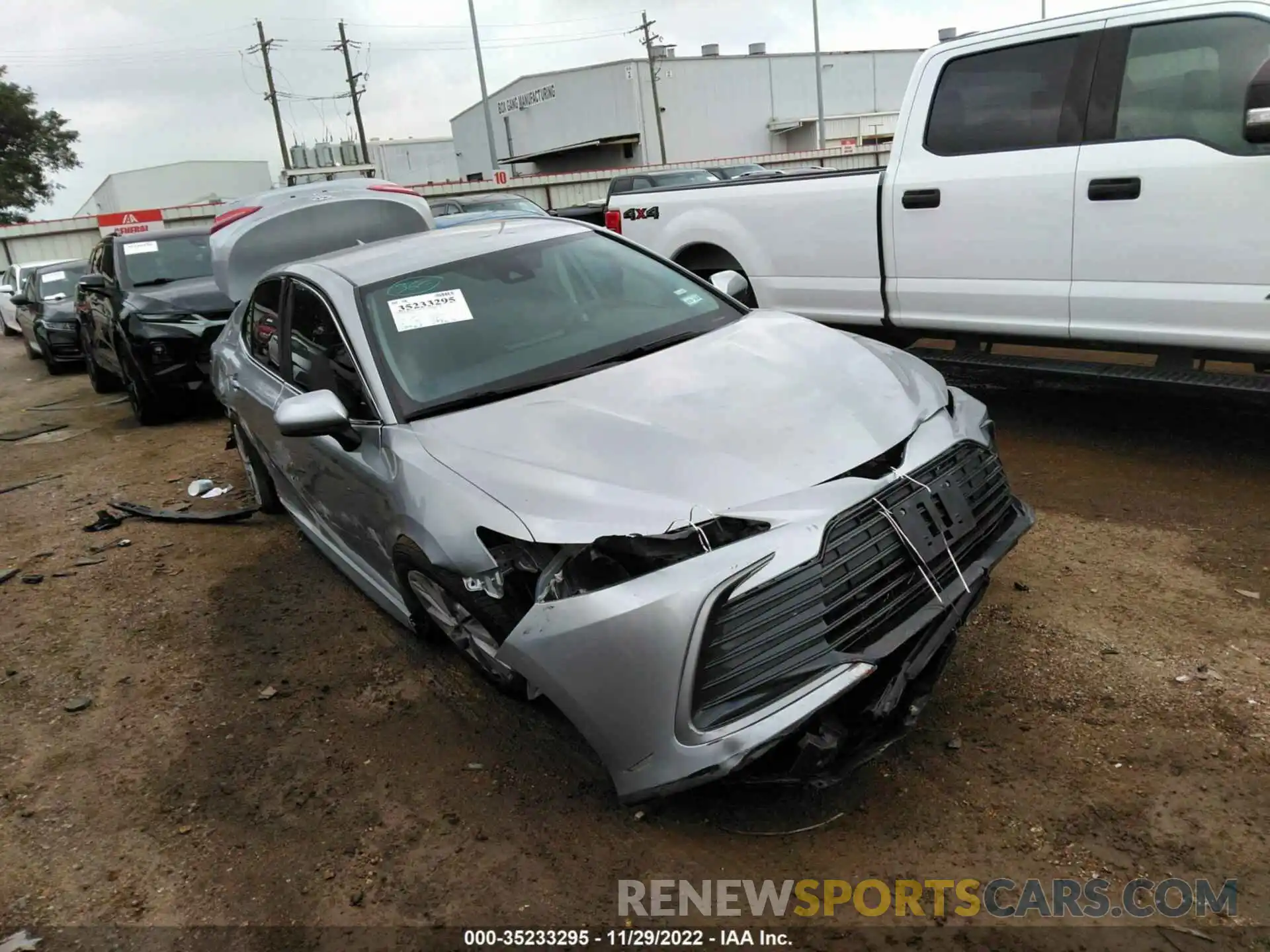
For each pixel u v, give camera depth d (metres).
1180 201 4.29
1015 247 4.91
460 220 12.98
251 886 2.72
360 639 4.15
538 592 2.66
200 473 7.11
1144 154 4.38
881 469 2.80
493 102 52.34
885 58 51.66
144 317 8.47
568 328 3.84
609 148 47.19
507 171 53.03
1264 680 3.04
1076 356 5.32
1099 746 2.84
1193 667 3.16
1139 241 4.45
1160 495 4.55
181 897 2.71
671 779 2.48
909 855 2.53
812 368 3.36
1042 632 3.47
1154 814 2.55
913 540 2.71
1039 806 2.63
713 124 47.25
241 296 6.58
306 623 4.37
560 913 2.48
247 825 2.99
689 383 3.28
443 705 3.53
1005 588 3.83
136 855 2.91
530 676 2.67
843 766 2.57
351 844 2.84
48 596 5.04
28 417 10.43
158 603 4.79
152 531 5.91
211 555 5.38
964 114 5.08
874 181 5.48
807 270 5.99
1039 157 4.74
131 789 3.26
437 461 3.09
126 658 4.23
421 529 3.03
